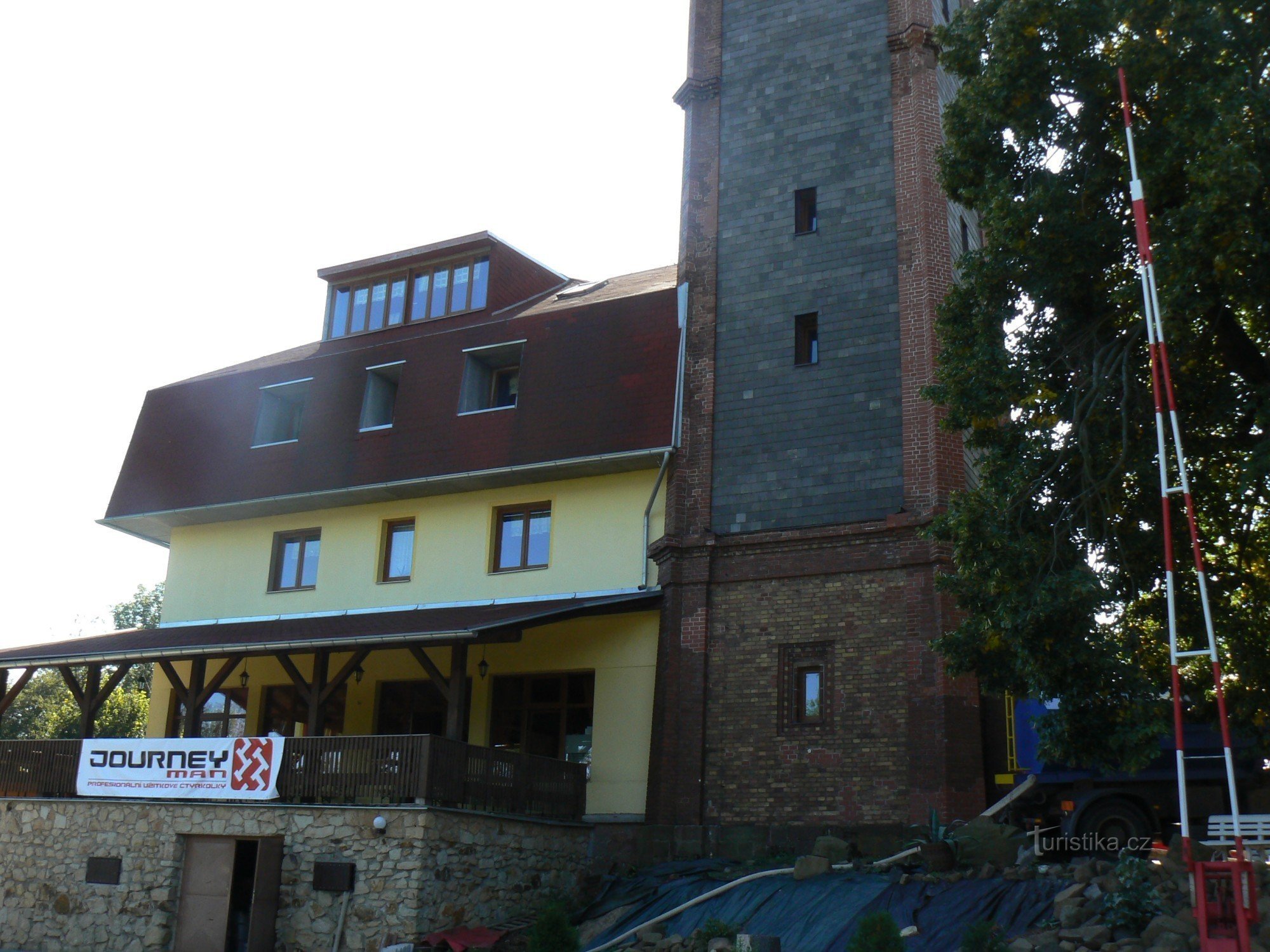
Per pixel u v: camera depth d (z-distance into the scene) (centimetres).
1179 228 1625
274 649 2281
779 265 2525
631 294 2669
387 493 2766
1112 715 1619
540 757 2280
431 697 2686
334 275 3216
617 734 2411
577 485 2612
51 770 2375
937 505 2209
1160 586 1814
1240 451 1817
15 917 2303
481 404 2789
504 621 2127
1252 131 1574
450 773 2039
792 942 1759
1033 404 1758
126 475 3130
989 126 1828
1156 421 1472
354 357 2936
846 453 2339
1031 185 1792
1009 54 1764
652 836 2270
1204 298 1623
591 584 2527
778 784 2219
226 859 2144
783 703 2258
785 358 2455
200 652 2338
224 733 2872
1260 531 1912
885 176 2480
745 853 2194
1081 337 1794
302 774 2109
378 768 2038
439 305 3088
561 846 2272
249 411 3027
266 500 2870
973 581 1758
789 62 2661
